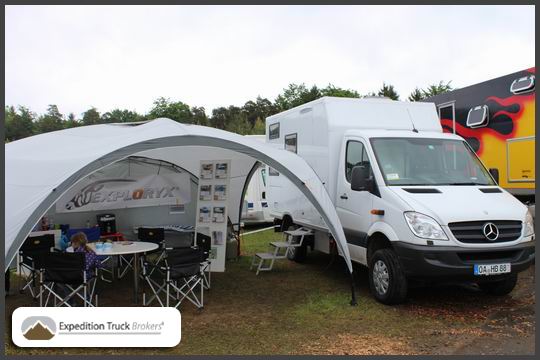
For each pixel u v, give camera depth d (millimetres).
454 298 6703
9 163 6812
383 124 7773
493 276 5812
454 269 5648
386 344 5113
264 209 13891
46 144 7621
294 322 5883
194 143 6453
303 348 5055
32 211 5172
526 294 6840
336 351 4949
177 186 10609
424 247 5715
